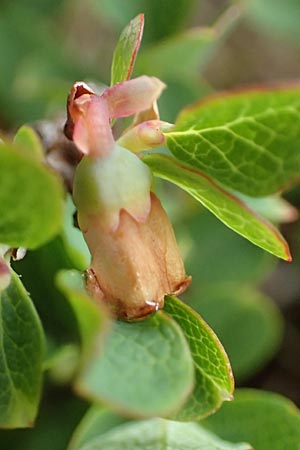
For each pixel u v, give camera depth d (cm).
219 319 11
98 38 17
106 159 6
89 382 5
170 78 12
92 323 5
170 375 6
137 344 6
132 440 8
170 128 6
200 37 11
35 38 13
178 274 6
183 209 12
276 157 6
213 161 6
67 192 7
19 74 13
